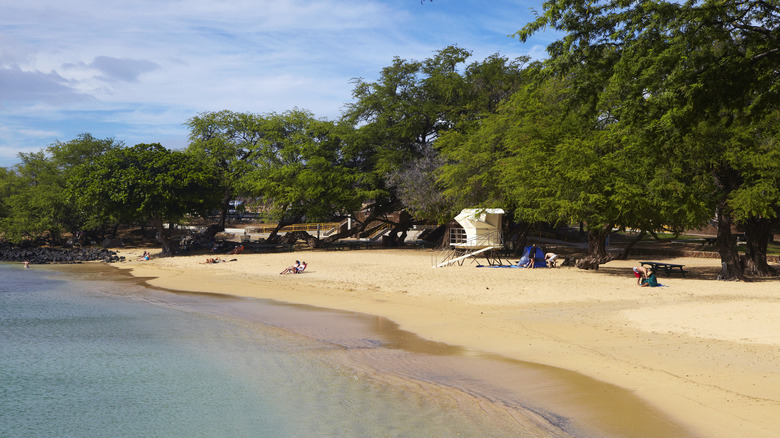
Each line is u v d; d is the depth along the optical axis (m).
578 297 20.80
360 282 27.50
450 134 44.69
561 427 8.37
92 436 9.04
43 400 10.82
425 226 67.12
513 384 10.56
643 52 16.73
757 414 8.36
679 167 25.11
